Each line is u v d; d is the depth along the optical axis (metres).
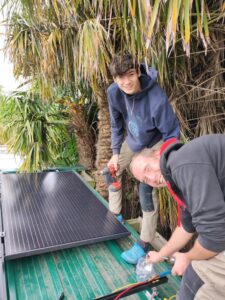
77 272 1.38
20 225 1.65
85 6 1.75
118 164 1.83
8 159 3.42
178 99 1.97
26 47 2.54
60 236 1.55
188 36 0.93
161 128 1.40
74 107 3.29
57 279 1.32
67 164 3.64
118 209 1.95
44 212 1.86
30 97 3.18
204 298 0.91
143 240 1.49
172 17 0.90
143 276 1.32
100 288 1.27
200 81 1.92
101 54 1.72
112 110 1.71
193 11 1.29
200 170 0.76
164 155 0.86
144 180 1.01
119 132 1.80
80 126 3.37
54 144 3.34
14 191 2.25
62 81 2.61
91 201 2.10
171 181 0.85
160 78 1.73
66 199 2.12
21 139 2.95
